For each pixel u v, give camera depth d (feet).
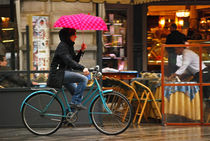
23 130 45.27
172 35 66.44
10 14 51.60
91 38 51.24
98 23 43.68
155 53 74.43
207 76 47.91
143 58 73.82
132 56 73.41
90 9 52.75
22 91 46.55
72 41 42.22
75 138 40.57
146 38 73.77
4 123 46.44
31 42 51.06
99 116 42.91
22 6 51.98
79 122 47.19
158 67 74.49
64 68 41.55
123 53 72.84
